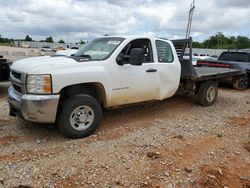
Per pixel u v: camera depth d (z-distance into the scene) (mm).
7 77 7883
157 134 5211
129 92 5504
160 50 6109
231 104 8047
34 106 4379
